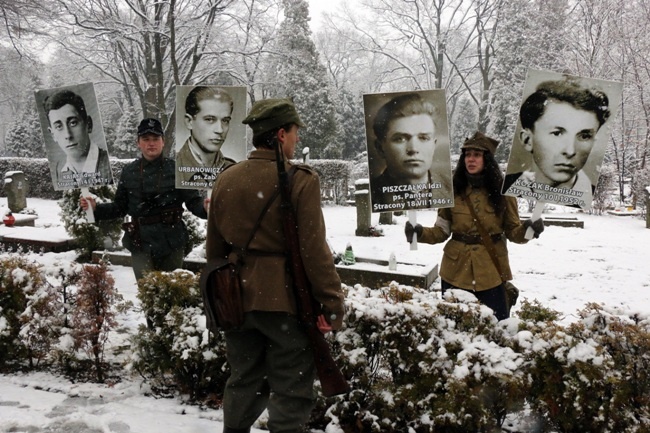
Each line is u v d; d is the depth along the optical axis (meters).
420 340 3.06
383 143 3.98
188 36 23.80
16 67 27.39
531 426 3.02
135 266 4.51
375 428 3.04
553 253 10.78
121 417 3.27
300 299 2.45
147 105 23.53
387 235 13.09
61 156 4.75
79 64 27.61
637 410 2.83
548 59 30.23
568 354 2.83
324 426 3.25
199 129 4.51
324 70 36.81
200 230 8.46
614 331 2.98
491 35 34.47
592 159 3.78
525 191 3.81
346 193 21.59
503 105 33.34
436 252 10.52
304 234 2.41
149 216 4.52
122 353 4.51
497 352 2.89
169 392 3.72
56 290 4.20
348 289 3.47
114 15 21.95
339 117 43.69
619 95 3.73
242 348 2.57
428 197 3.94
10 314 4.03
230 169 2.58
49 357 4.36
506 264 3.87
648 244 11.89
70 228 8.86
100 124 4.65
